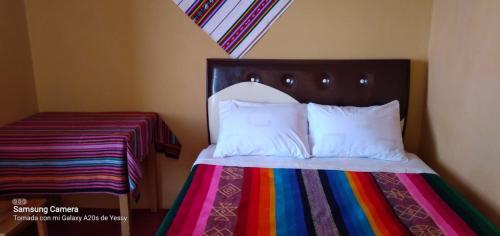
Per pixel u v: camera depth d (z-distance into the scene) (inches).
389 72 91.6
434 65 90.4
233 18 92.8
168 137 101.0
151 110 99.7
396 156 83.3
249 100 94.9
